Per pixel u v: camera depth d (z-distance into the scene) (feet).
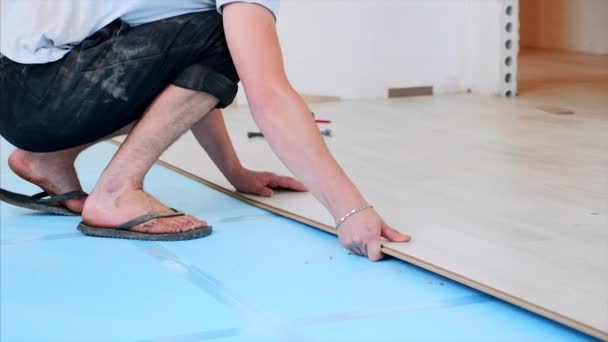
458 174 7.82
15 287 5.25
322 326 4.54
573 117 11.21
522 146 9.22
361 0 13.91
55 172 6.93
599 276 4.89
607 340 4.06
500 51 13.73
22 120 6.29
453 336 4.38
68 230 6.54
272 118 5.47
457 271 5.02
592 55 19.24
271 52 5.59
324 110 12.84
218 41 6.03
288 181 7.35
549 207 6.54
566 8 20.31
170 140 6.31
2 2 6.33
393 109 12.76
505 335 4.38
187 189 7.77
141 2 5.98
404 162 8.48
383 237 5.69
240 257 5.75
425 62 14.43
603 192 7.01
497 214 6.35
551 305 4.44
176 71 6.05
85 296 5.08
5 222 6.80
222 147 7.07
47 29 6.08
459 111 12.22
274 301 4.93
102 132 6.34
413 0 14.16
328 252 5.81
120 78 5.98
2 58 6.38
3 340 4.45
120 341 4.40
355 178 7.73
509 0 13.74
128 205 6.27
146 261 5.72
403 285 5.13
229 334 4.46
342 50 13.99
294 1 13.64
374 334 4.42
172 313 4.78
